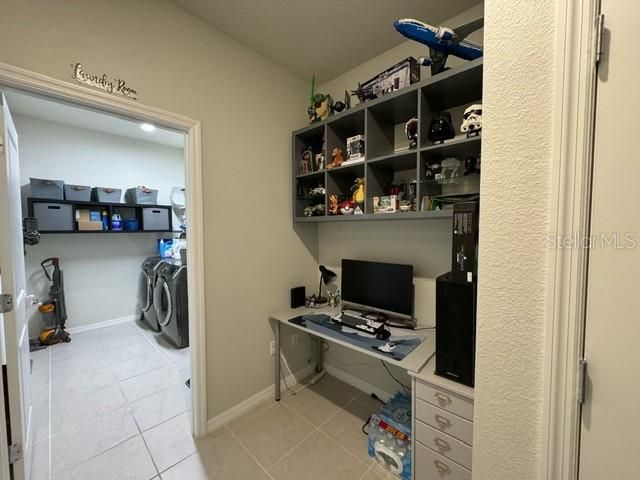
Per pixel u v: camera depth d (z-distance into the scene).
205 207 1.71
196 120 1.63
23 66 1.10
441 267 1.76
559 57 0.56
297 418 1.91
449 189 1.61
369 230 2.13
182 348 3.01
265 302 2.09
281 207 2.18
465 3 1.53
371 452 1.57
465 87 1.42
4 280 1.20
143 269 3.79
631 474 0.54
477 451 0.71
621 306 0.53
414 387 1.30
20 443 1.24
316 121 2.08
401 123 1.88
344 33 1.77
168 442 1.69
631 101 0.51
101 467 1.51
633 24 0.50
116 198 3.53
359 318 1.88
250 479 1.44
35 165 3.12
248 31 1.75
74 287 3.43
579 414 0.58
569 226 0.56
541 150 0.59
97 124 3.30
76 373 2.50
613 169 0.52
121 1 1.35
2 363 1.17
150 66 1.45
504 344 0.66
